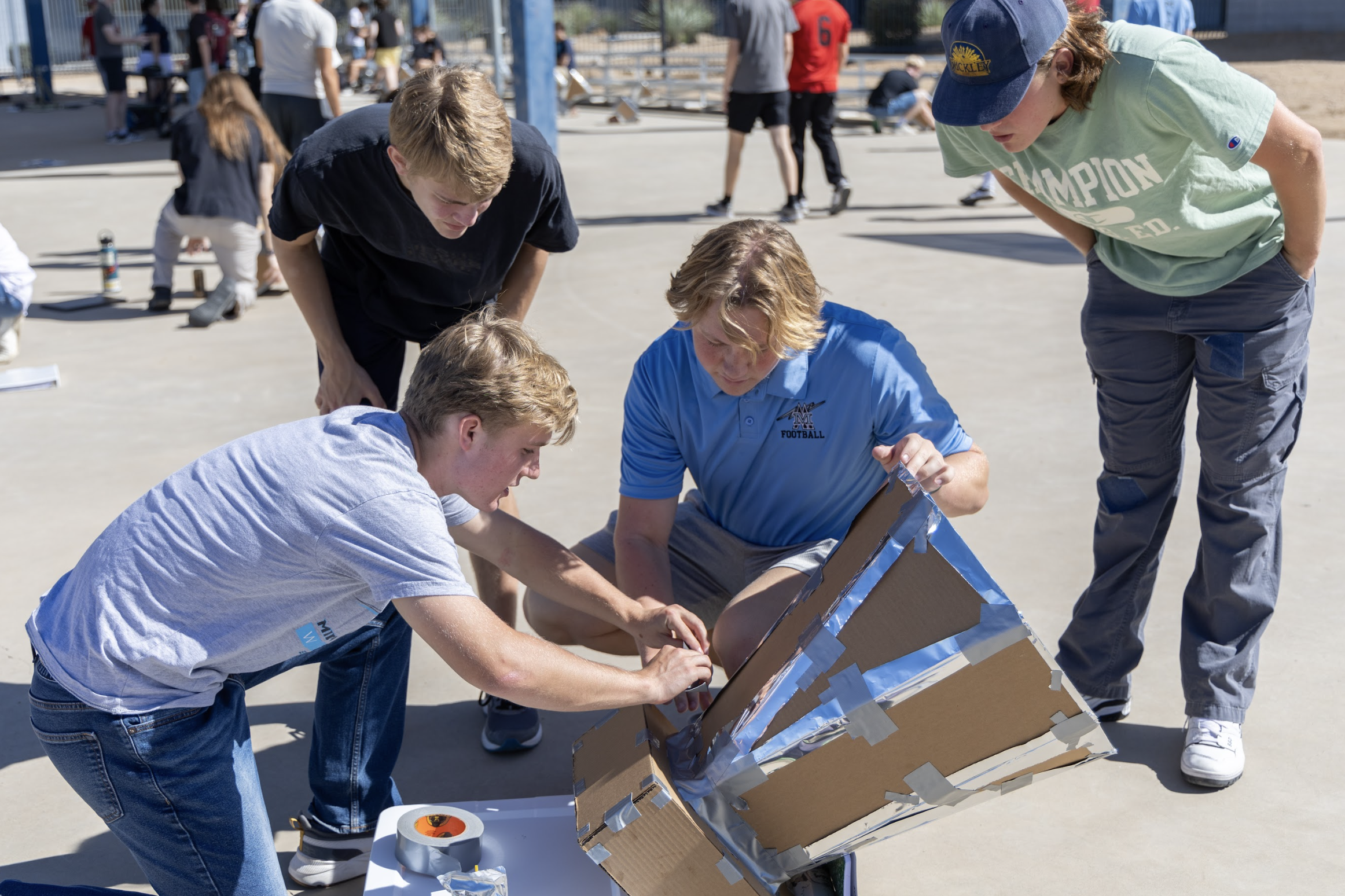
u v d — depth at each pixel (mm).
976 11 2213
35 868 2436
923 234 8625
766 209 9828
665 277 7551
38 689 1892
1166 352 2617
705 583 2729
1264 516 2586
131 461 4660
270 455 1855
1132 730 2844
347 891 2391
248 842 1983
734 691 2143
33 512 4180
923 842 2486
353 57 22391
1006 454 4512
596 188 11281
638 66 20406
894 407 2389
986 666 1738
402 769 2795
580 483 4375
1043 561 3641
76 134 17547
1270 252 2432
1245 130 2186
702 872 1893
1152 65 2215
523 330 1896
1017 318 6355
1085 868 2373
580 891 2039
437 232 2611
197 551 1824
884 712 1816
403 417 1902
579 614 2682
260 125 6750
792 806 1934
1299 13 25000
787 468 2512
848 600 1872
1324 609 3311
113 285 7320
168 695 1866
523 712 2850
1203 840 2441
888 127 15562
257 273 7527
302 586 1842
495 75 12367
